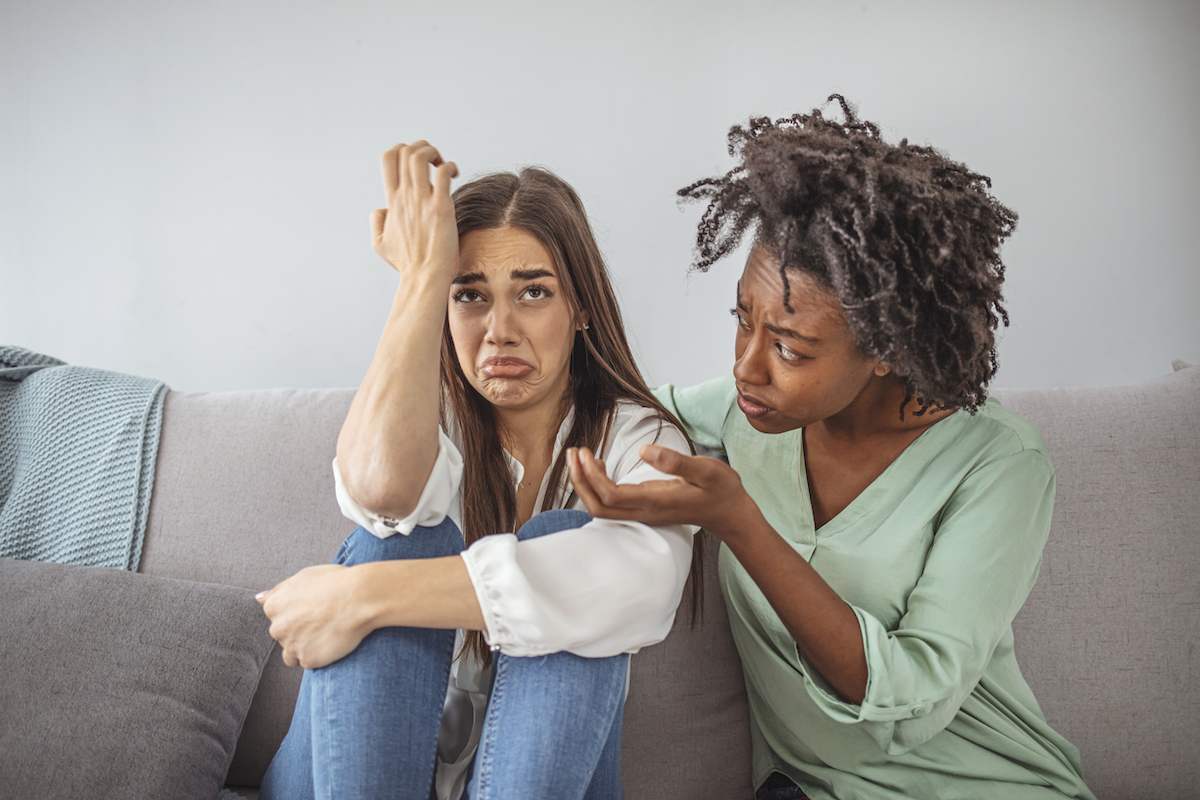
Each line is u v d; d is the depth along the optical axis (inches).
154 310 69.4
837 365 32.9
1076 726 45.1
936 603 36.5
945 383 34.2
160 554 49.3
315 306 68.7
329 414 51.4
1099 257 65.3
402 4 67.4
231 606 45.8
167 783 39.8
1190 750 44.8
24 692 40.9
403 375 34.6
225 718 43.3
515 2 67.1
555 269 39.0
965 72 64.8
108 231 69.3
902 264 31.4
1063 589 45.8
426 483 35.1
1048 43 64.4
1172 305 65.2
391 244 37.9
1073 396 49.2
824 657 34.8
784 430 36.3
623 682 34.0
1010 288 65.8
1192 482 46.6
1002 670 41.4
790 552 34.6
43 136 69.2
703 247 38.4
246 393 53.4
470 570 32.3
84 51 68.7
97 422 50.9
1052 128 64.7
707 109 66.4
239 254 68.8
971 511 38.0
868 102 65.4
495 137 67.7
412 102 67.8
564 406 43.0
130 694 41.5
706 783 46.5
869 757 39.7
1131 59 64.1
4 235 69.9
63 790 38.4
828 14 65.4
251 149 68.4
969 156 65.2
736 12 66.0
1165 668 45.1
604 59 66.8
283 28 67.9
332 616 32.4
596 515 33.4
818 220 31.4
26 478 50.0
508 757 31.2
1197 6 63.5
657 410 42.9
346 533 48.8
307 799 35.2
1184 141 64.4
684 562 35.6
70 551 49.0
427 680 33.0
